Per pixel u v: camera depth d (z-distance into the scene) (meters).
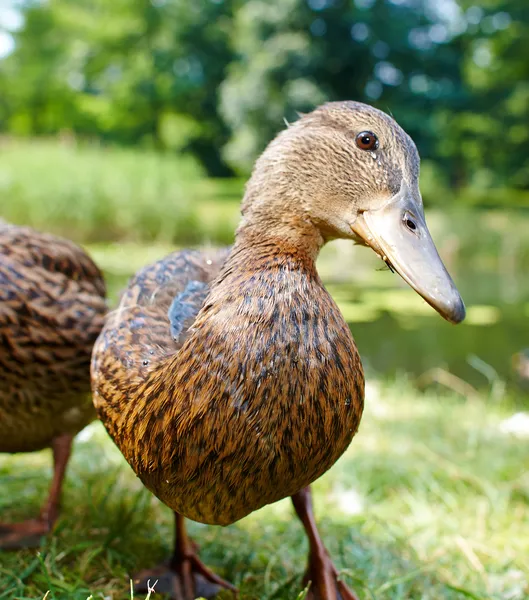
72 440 0.54
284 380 0.39
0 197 2.44
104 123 6.61
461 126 6.12
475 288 1.97
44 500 0.58
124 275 1.60
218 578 0.49
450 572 0.52
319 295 0.40
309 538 0.47
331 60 5.76
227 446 0.39
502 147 6.07
